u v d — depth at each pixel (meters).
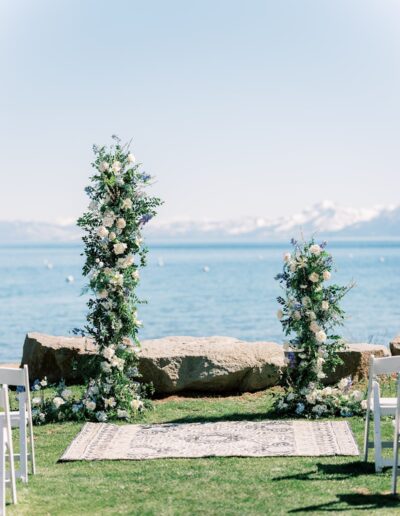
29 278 80.12
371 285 58.50
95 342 11.73
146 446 9.49
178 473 8.27
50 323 34.50
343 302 43.06
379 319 33.16
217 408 11.77
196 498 7.41
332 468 8.31
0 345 26.11
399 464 8.09
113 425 10.78
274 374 12.79
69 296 52.34
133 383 11.84
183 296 51.28
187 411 11.67
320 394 11.13
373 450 9.06
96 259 11.61
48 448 9.70
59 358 13.75
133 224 11.59
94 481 8.08
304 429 10.15
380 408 8.15
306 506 7.03
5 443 7.29
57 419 11.31
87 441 9.84
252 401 12.24
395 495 7.29
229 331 30.55
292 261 11.50
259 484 7.79
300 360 11.41
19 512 7.08
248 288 59.44
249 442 9.52
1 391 7.23
